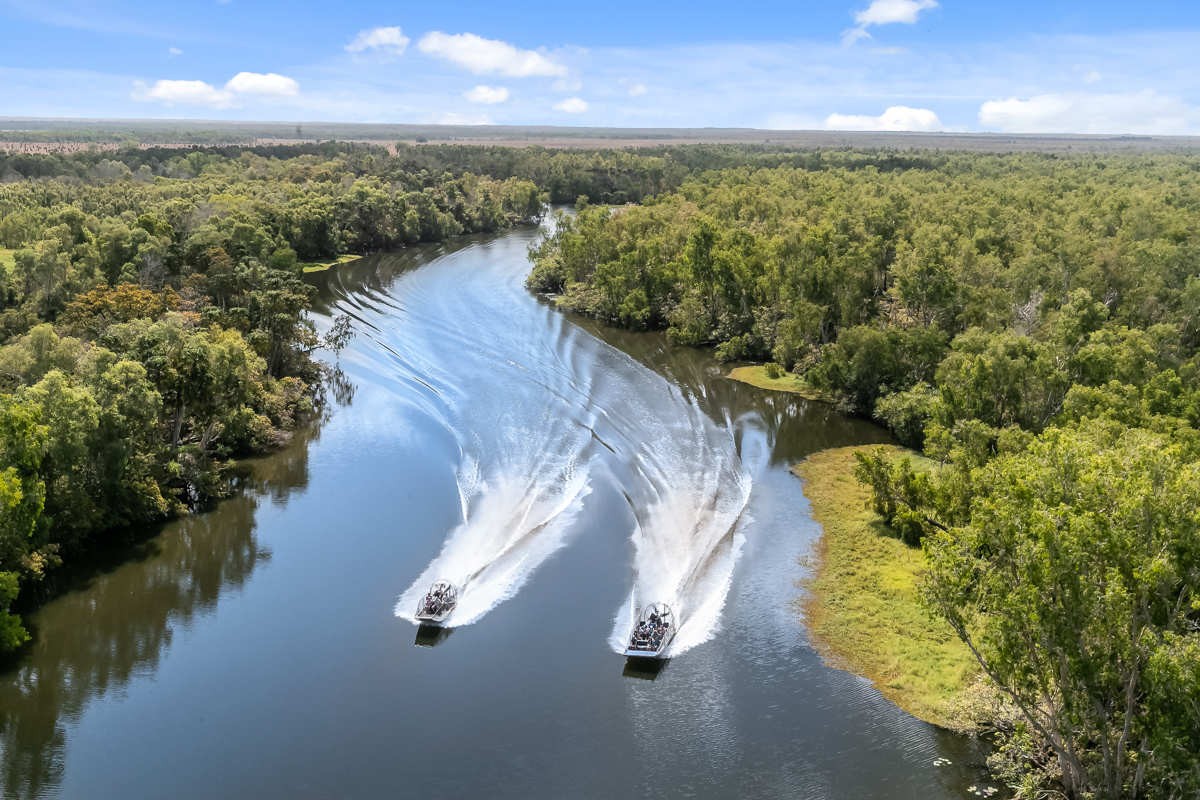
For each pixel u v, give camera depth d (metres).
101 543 70.62
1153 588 35.94
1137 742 40.84
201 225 160.25
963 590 41.53
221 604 61.88
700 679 53.25
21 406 57.47
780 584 64.56
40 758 46.34
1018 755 44.66
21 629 54.50
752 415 104.88
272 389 99.00
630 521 74.50
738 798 43.62
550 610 60.84
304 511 76.56
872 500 76.31
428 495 79.81
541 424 97.12
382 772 45.41
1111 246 134.50
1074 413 76.44
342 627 58.94
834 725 49.00
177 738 47.97
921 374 103.25
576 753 46.88
